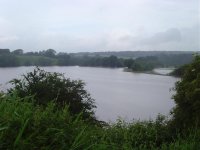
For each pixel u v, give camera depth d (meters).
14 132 3.79
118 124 14.59
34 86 20.67
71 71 155.38
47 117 4.28
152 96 85.31
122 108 59.72
